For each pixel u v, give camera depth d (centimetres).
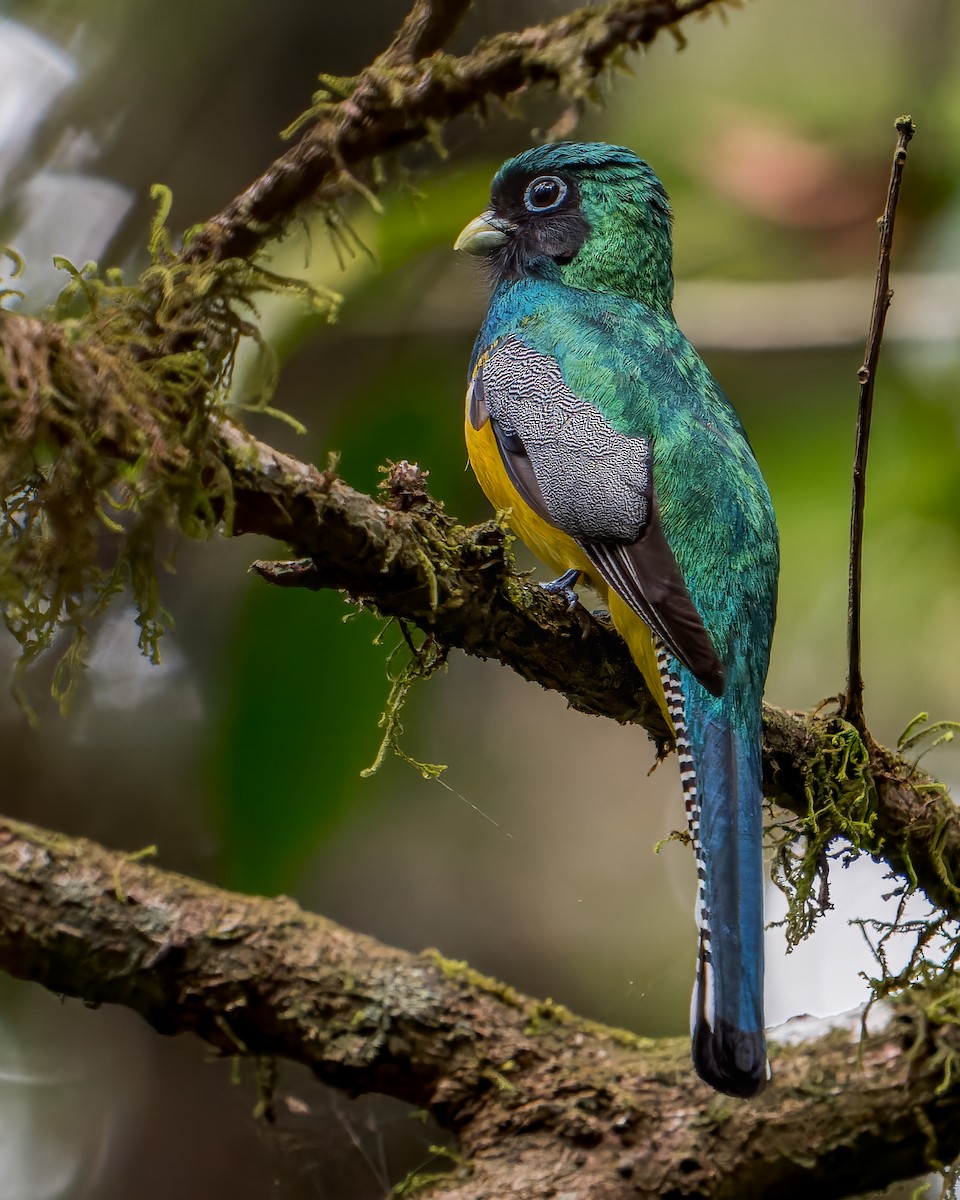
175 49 1318
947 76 1230
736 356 1221
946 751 1251
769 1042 729
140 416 541
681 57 1248
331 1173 1116
